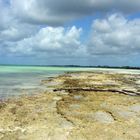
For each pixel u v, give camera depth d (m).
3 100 23.67
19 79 53.44
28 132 13.70
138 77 66.00
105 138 12.96
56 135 13.27
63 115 17.53
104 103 22.22
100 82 44.41
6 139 12.62
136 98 25.38
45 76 66.88
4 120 15.95
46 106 20.66
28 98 24.81
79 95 26.77
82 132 13.84
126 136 13.32
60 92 29.73
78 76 62.47
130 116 17.72
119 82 45.97
